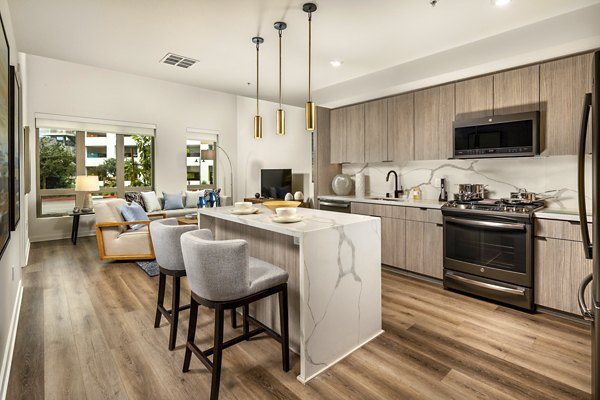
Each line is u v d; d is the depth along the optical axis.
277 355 2.17
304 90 5.29
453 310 2.86
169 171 7.05
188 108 7.25
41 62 5.56
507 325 2.57
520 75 3.09
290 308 2.27
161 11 2.76
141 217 4.64
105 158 6.48
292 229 1.96
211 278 1.67
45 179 5.85
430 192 4.15
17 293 2.85
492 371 1.97
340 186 4.91
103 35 3.23
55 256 4.67
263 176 7.41
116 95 6.33
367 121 4.54
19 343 2.28
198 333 2.45
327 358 2.04
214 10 2.74
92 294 3.21
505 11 2.75
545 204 3.17
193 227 2.24
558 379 1.89
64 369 1.98
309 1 2.60
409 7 2.70
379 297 2.44
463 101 3.52
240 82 4.85
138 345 2.27
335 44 3.44
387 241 3.99
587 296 2.54
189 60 3.93
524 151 3.00
